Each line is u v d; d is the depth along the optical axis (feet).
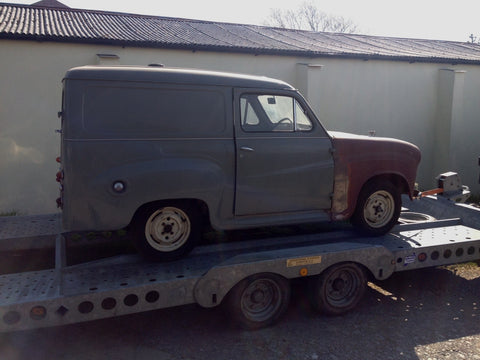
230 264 13.08
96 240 16.90
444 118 37.60
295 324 14.38
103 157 12.35
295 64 33.32
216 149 13.50
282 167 14.38
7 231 16.51
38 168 27.91
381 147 15.84
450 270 19.36
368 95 35.96
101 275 12.90
